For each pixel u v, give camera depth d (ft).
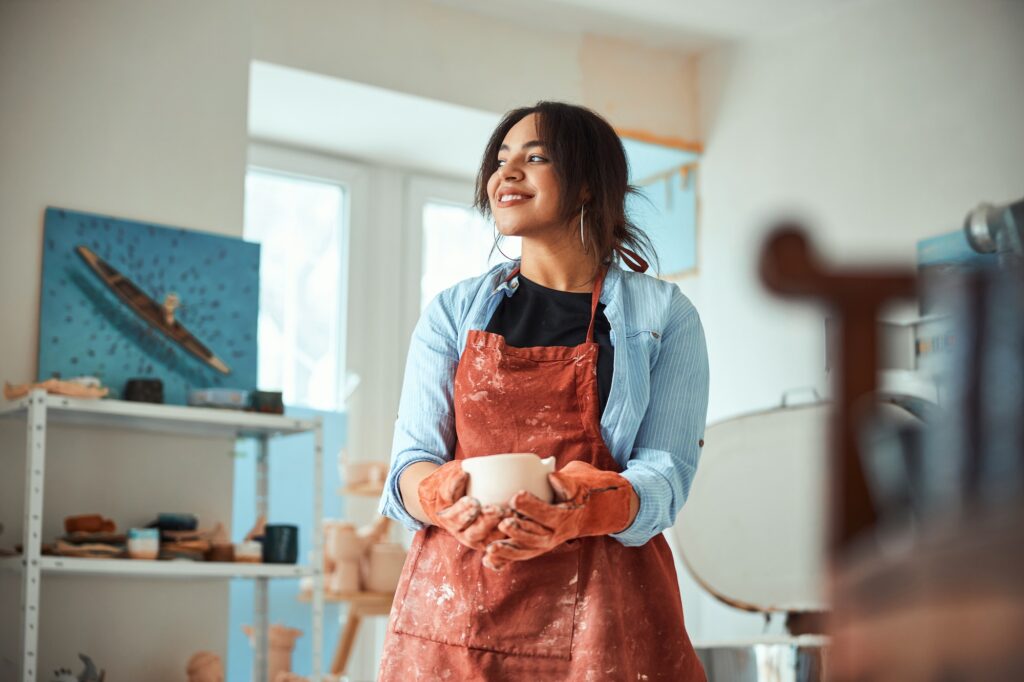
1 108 10.51
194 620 10.75
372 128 13.92
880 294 1.13
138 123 11.11
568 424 4.35
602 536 4.18
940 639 1.05
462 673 4.11
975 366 1.10
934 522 1.09
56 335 10.37
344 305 14.15
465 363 4.47
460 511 3.79
